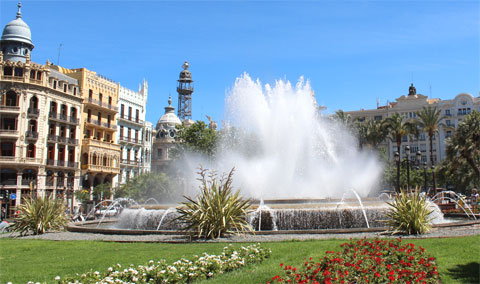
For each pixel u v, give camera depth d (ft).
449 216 86.89
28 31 201.87
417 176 225.56
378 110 347.97
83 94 211.82
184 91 419.95
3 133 174.19
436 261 34.12
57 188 190.49
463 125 156.87
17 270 37.52
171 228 66.59
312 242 47.50
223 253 37.96
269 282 28.37
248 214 64.59
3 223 84.38
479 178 188.75
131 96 253.85
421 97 334.44
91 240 56.65
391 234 53.42
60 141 194.59
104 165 218.38
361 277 27.96
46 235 65.92
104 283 28.89
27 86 181.27
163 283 30.78
